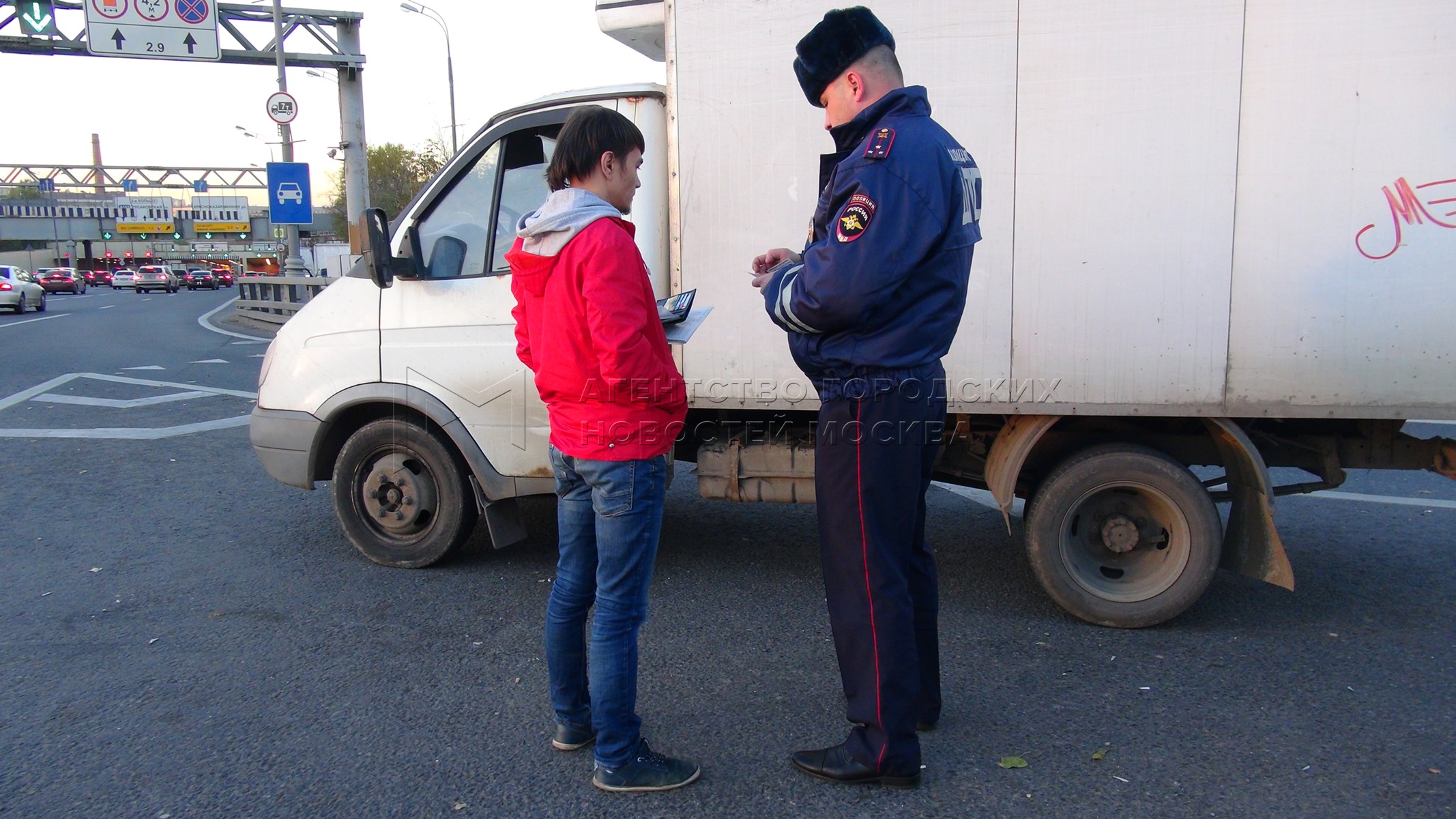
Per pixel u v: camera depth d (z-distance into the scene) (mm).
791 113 3992
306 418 4801
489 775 2953
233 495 6344
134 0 20406
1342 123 3582
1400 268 3611
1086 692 3510
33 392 10727
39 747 3113
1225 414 3805
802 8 3936
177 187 84062
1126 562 4195
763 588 4660
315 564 4980
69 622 4188
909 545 2797
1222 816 2711
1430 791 2832
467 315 4535
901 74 2740
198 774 2957
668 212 4281
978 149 3832
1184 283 3758
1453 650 3885
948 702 3438
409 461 4840
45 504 6090
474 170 4539
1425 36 3502
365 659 3812
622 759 2822
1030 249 3844
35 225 91875
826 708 3395
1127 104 3721
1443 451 4117
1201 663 3762
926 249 2529
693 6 4023
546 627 2986
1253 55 3611
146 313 30000
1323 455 4234
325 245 42344
